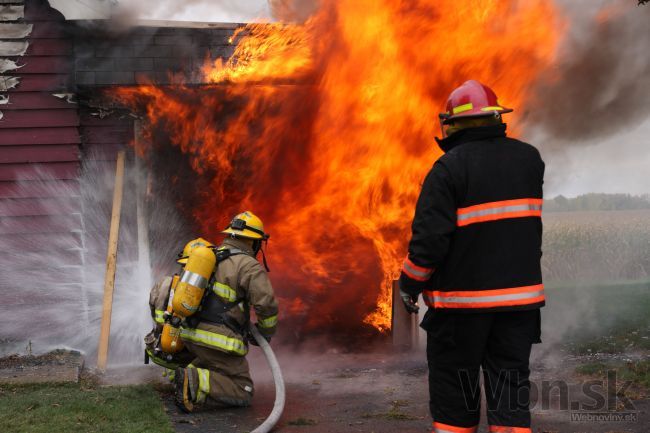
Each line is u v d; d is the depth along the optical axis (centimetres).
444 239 319
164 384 567
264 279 488
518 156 335
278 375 471
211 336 485
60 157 699
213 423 450
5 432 415
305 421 449
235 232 501
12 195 694
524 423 319
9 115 693
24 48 694
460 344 327
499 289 320
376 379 589
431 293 335
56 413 458
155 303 540
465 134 339
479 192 324
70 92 699
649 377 505
